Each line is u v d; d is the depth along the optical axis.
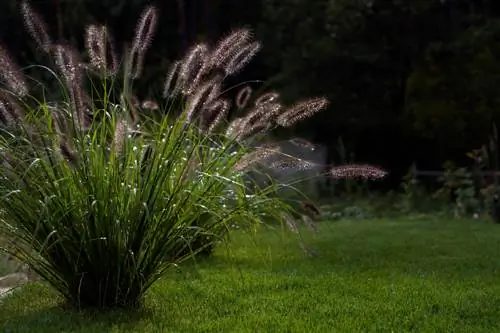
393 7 18.08
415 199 15.59
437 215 14.66
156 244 4.91
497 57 18.00
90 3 19.53
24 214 4.73
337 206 15.29
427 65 18.33
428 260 7.91
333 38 18.42
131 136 5.02
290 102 18.67
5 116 4.54
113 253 4.83
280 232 9.44
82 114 4.66
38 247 4.79
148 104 5.32
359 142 20.11
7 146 4.72
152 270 5.00
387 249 8.85
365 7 18.14
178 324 4.72
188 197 4.88
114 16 19.72
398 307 5.37
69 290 5.02
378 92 19.12
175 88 4.94
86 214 4.68
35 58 14.08
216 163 5.34
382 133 19.95
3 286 5.94
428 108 17.89
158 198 4.82
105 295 4.98
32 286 5.88
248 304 5.45
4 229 4.79
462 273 7.01
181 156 4.96
